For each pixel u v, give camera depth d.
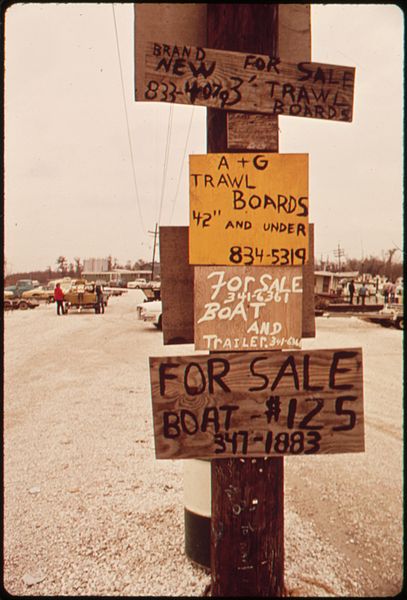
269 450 2.16
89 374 10.31
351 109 2.24
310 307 2.24
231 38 2.18
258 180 2.12
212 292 2.11
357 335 17.25
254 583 2.25
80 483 4.69
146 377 9.94
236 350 2.13
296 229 2.14
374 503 4.25
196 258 2.11
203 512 3.25
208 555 3.23
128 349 13.88
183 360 2.11
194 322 2.12
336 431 2.18
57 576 3.19
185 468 3.36
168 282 2.21
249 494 2.22
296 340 2.15
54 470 5.03
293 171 2.13
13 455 5.49
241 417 2.14
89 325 20.95
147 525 3.86
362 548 3.50
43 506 4.20
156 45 2.06
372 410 7.45
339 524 3.87
